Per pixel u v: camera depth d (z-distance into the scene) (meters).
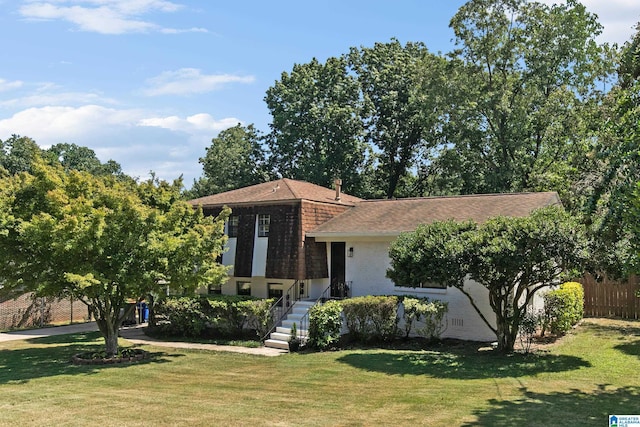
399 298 19.11
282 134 45.28
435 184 46.44
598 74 32.47
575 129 29.73
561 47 34.00
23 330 24.62
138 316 26.52
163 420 9.46
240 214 23.23
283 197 22.66
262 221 22.84
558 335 18.27
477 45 35.75
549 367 13.68
